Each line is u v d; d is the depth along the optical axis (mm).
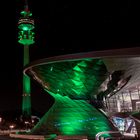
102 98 43188
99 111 41281
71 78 39031
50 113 43781
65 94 41938
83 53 33375
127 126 55781
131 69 35438
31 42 135750
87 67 35969
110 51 31375
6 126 150250
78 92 41031
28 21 137750
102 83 39156
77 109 41375
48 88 44062
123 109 62531
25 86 131500
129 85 47688
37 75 42156
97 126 39250
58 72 38812
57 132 40438
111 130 38938
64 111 41875
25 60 133000
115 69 35375
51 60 35875
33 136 43219
